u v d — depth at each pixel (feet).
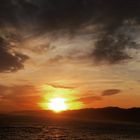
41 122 426.92
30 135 198.08
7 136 182.91
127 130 307.17
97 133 241.35
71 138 191.21
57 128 287.69
